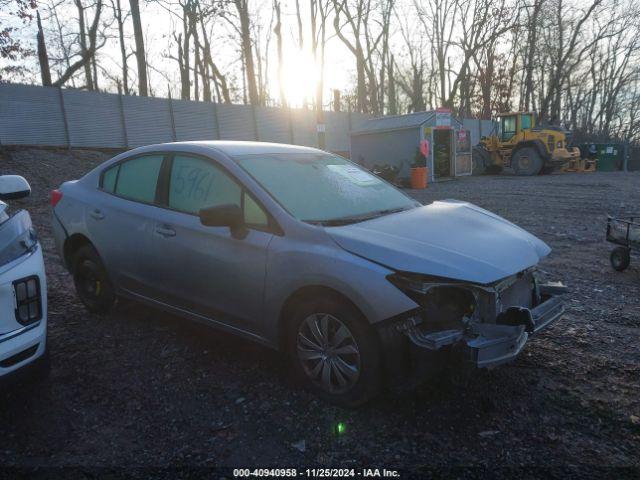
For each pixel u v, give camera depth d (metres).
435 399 3.27
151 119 22.36
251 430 3.00
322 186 3.87
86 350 4.11
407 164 19.91
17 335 2.99
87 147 20.23
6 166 14.94
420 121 19.48
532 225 9.73
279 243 3.32
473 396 3.31
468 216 3.74
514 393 3.35
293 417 3.12
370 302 2.88
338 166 4.34
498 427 2.98
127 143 21.53
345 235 3.14
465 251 3.09
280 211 3.40
